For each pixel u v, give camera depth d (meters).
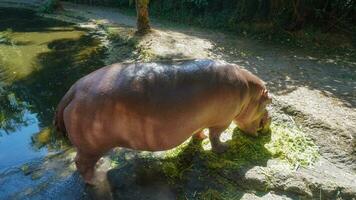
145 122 4.20
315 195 4.48
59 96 7.15
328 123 5.71
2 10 14.95
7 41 10.55
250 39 11.12
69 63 8.77
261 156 4.99
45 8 14.55
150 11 15.16
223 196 4.39
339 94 7.03
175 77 4.30
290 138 5.43
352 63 9.16
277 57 9.33
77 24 12.77
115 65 4.41
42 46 10.12
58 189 4.55
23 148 5.51
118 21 13.10
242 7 12.41
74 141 4.35
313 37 10.96
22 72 8.27
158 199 4.39
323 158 5.18
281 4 11.62
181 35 11.05
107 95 4.11
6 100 7.00
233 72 4.70
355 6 11.54
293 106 6.17
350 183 4.63
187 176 4.70
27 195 4.46
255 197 4.39
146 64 4.36
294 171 4.74
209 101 4.44
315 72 8.30
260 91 5.06
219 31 12.25
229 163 4.80
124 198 4.40
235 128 5.59
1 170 4.96
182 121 4.34
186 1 14.24
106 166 4.91
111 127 4.19
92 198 4.41
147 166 4.89
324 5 11.62
